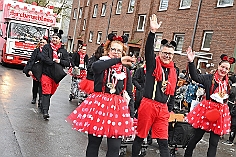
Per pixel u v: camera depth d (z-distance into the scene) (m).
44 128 6.79
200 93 10.17
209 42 16.08
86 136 6.71
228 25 14.88
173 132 6.11
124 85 4.26
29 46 18.66
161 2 20.45
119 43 4.20
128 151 6.16
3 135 5.84
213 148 5.57
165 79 4.83
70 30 35.34
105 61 3.98
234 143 8.62
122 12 24.77
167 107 4.95
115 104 4.04
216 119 5.42
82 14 32.44
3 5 19.16
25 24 18.78
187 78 12.38
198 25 16.59
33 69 7.61
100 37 28.52
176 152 6.61
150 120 4.82
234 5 14.71
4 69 17.70
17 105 8.60
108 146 4.04
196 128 5.72
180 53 17.42
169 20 19.08
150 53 4.71
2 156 4.86
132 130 4.12
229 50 14.55
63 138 6.31
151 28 4.57
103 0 28.41
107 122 3.94
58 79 7.61
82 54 10.38
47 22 19.22
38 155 5.17
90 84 5.25
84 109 4.11
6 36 18.52
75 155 5.46
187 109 11.84
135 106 6.51
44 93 7.58
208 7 16.14
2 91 10.31
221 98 5.45
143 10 22.08
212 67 15.09
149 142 6.86
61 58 7.64
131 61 3.98
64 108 9.22
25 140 5.79
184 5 18.27
